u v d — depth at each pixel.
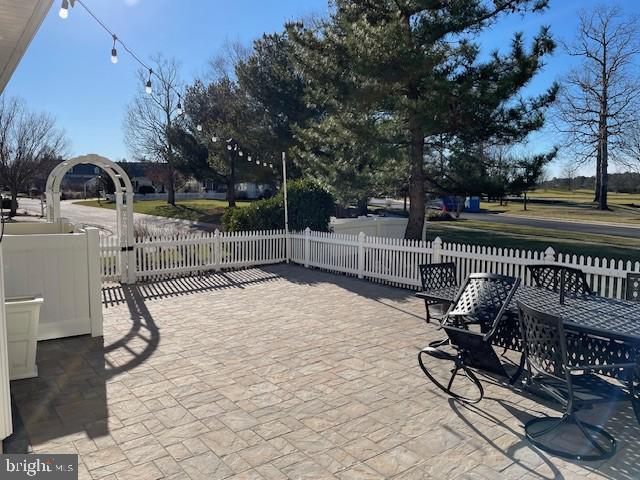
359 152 12.41
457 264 8.50
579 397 4.26
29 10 2.97
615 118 25.64
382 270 9.83
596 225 23.67
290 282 9.91
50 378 4.81
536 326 3.80
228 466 3.27
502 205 40.00
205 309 7.63
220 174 26.31
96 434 3.71
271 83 19.92
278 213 12.45
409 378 4.83
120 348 5.73
